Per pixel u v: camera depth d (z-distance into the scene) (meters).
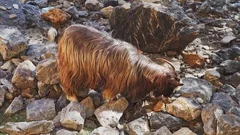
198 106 2.70
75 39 2.63
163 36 3.28
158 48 3.35
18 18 3.66
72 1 4.13
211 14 4.02
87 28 2.70
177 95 2.83
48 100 2.79
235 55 3.38
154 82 2.66
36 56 3.22
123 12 3.32
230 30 3.76
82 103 2.71
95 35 2.66
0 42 3.12
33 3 3.97
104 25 3.75
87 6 3.98
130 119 2.71
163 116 2.66
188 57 3.32
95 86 2.73
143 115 2.72
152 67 2.67
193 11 4.09
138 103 2.80
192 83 2.92
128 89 2.68
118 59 2.61
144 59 2.71
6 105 2.82
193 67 3.25
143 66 2.65
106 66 2.62
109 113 2.65
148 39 3.33
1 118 2.70
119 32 3.40
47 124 2.55
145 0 3.80
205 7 4.00
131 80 2.64
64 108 2.67
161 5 3.36
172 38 3.27
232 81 3.09
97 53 2.62
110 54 2.61
